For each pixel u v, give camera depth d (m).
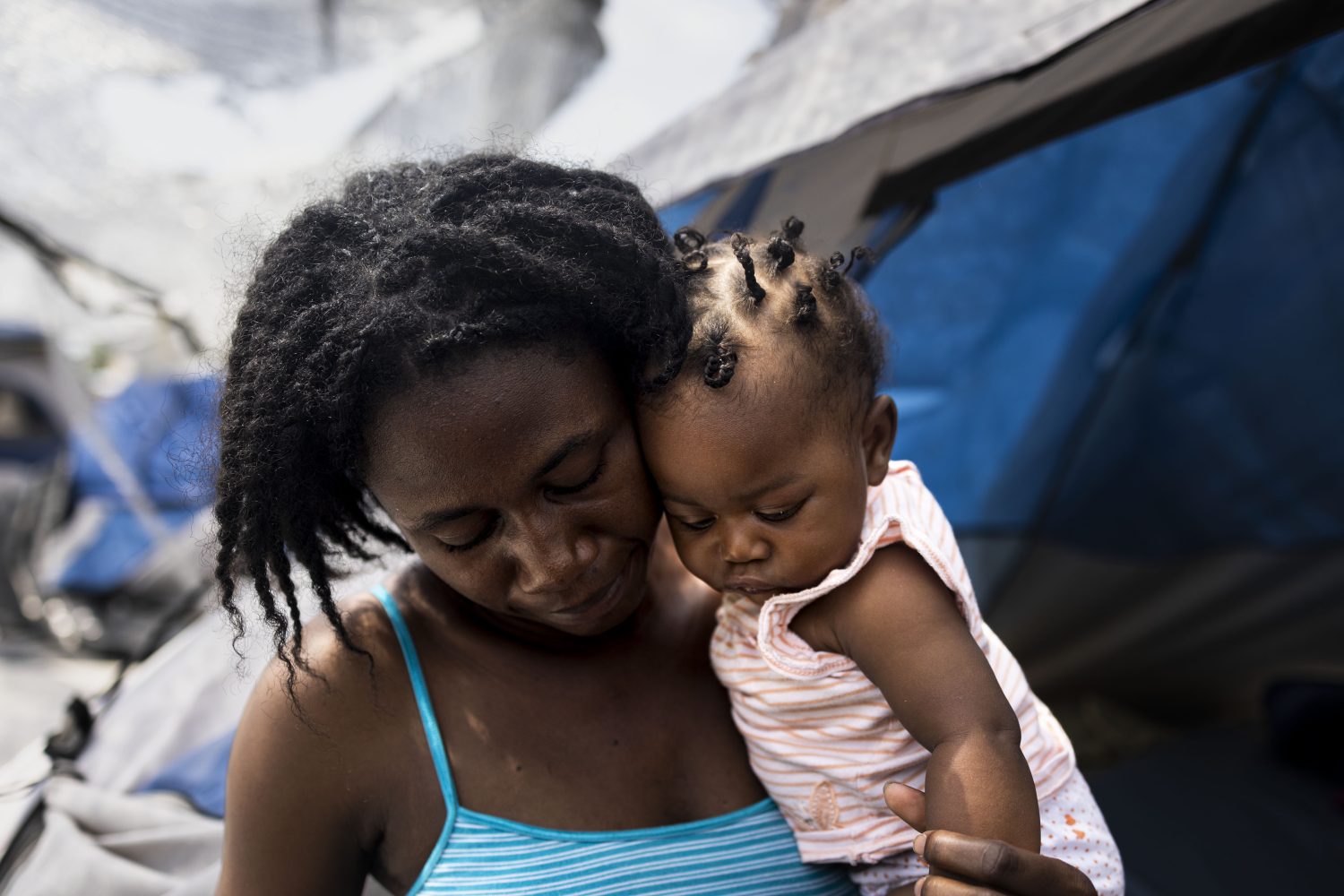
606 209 0.92
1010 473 3.08
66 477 4.73
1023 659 3.44
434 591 1.05
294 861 0.97
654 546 1.16
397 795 0.99
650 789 1.03
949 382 2.81
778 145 1.51
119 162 3.68
